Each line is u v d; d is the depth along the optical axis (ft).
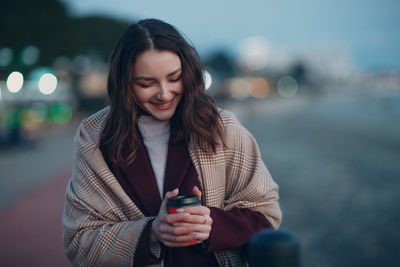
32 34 67.67
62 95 85.97
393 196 19.39
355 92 323.78
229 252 4.60
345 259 12.12
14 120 42.29
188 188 4.63
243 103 162.71
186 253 4.56
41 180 25.75
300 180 24.21
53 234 15.10
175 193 4.13
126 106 4.62
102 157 4.75
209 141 4.65
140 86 4.53
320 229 14.99
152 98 4.56
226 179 4.88
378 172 25.59
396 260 11.91
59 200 20.31
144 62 4.39
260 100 196.65
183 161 4.74
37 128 64.44
